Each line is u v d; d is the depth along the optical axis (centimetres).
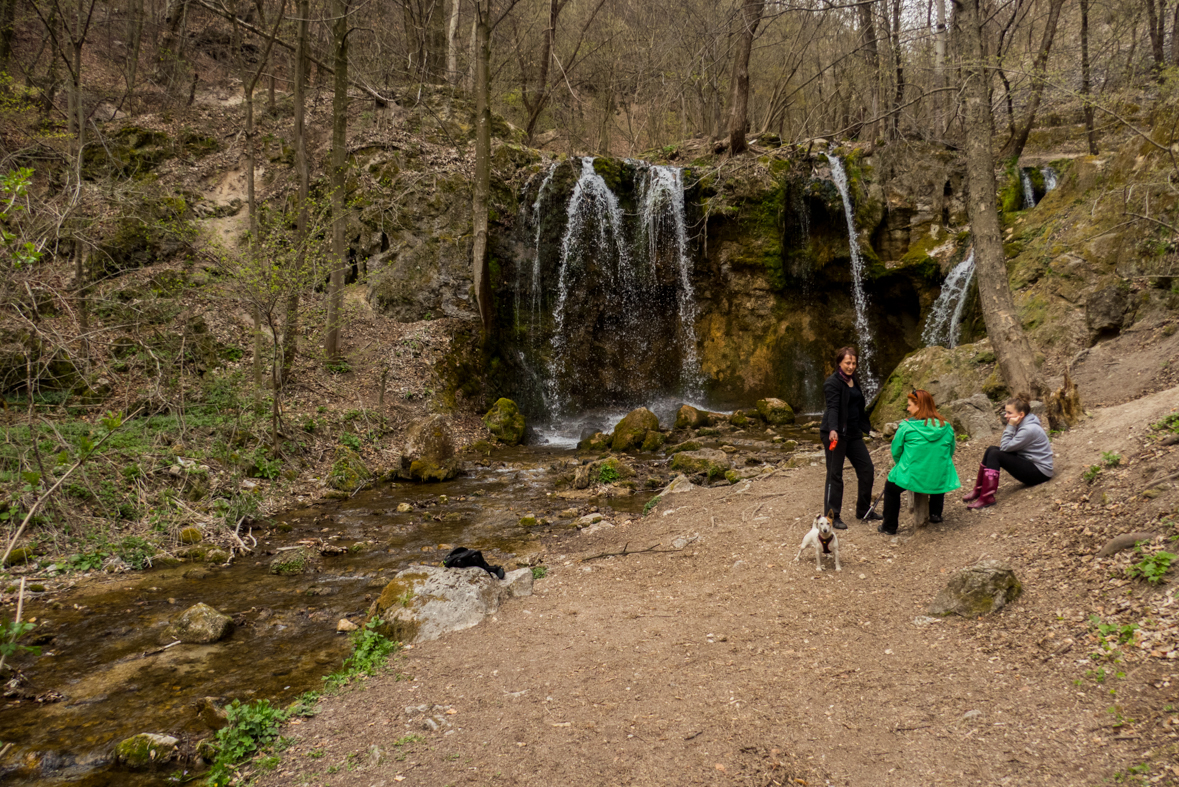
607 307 1909
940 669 389
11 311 904
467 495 1088
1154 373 955
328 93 2122
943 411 1066
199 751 389
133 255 1506
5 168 1314
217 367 1277
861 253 1847
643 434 1427
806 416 1803
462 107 2003
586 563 696
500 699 410
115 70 2273
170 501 888
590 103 2998
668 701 389
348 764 353
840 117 2655
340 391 1413
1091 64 1756
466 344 1655
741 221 1862
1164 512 446
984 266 915
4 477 809
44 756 394
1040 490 593
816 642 447
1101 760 287
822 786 304
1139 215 1066
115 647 549
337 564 762
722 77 2745
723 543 690
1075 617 401
